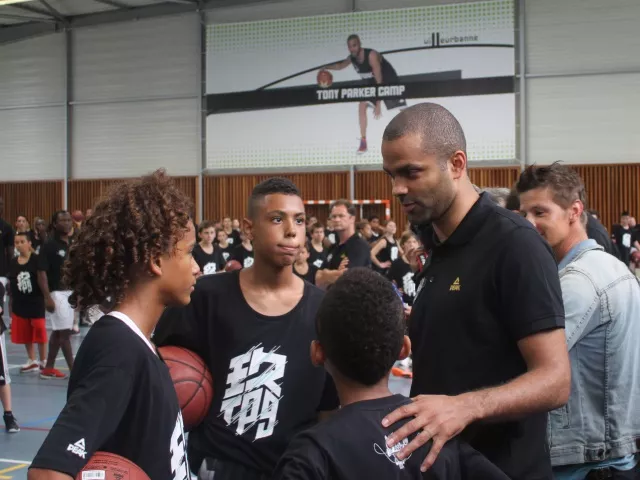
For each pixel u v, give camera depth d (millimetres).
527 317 1650
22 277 7832
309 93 15680
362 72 15297
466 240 1792
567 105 14250
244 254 9719
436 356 1801
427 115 1761
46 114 17828
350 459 1385
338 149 15539
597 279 2107
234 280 2326
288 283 2330
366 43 15234
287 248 2264
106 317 1535
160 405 1498
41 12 16906
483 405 1521
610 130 14062
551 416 2113
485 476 1498
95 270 1565
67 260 1627
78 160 17641
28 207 17953
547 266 1691
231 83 16219
